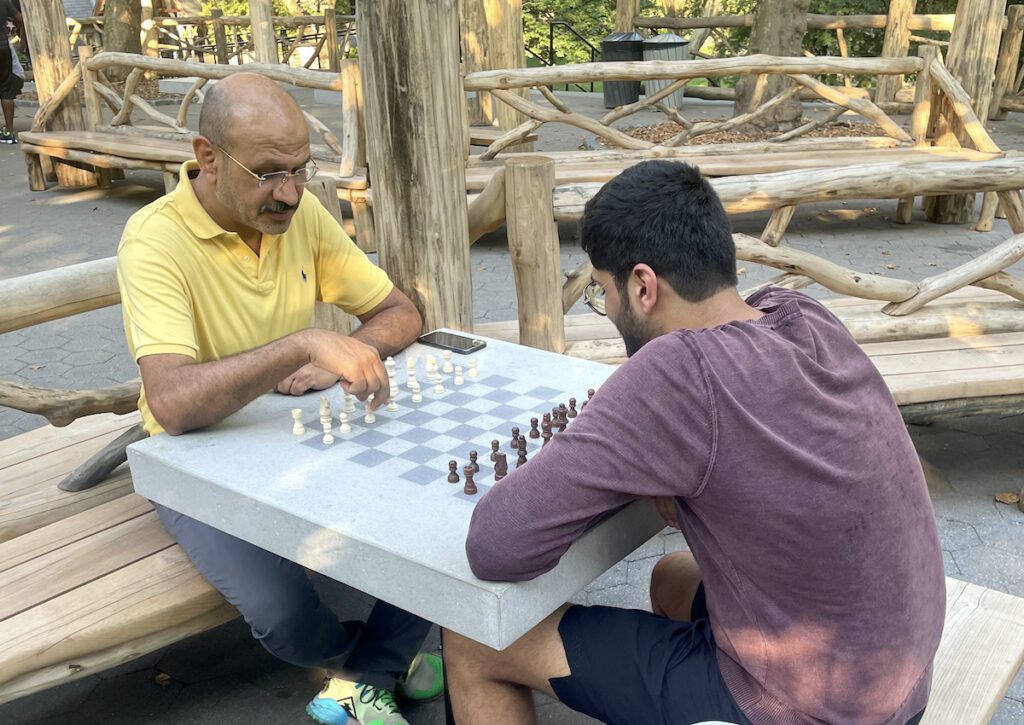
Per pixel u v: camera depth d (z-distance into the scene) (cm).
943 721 182
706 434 146
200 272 224
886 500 154
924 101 762
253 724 251
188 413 204
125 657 211
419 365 252
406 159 305
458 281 326
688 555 224
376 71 297
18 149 1179
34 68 933
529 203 326
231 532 190
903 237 734
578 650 182
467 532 166
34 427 426
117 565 224
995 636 207
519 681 191
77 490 280
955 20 766
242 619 299
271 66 748
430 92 299
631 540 184
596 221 168
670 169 169
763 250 369
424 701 259
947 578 232
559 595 167
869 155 732
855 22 1125
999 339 378
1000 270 386
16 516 265
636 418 147
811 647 155
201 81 845
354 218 691
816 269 373
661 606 224
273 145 204
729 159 729
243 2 2239
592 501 150
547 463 151
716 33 1476
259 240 233
